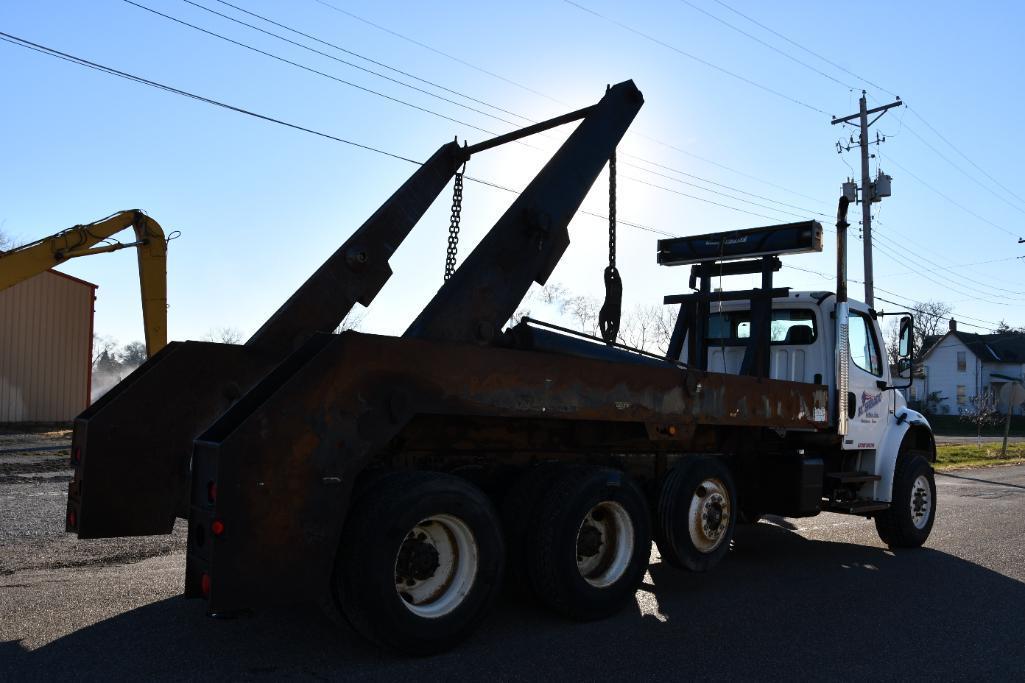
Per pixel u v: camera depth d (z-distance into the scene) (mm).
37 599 5250
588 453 5848
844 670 4301
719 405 6188
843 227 7953
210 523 3660
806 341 8047
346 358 4070
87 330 27453
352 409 4070
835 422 7637
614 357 5746
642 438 5770
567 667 4234
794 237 7781
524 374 4816
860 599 5926
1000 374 65750
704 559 6020
